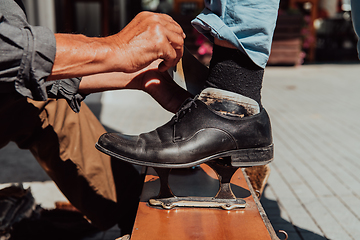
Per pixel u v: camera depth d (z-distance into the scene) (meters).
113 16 13.66
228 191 1.28
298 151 3.98
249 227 1.12
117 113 5.74
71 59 0.99
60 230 2.02
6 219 1.78
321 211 2.56
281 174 3.29
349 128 5.02
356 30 1.29
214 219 1.17
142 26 1.10
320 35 16.95
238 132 1.22
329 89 8.34
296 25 12.23
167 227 1.12
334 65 12.95
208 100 1.25
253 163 1.25
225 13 1.20
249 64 1.23
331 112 6.05
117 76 1.45
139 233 1.08
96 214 1.95
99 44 1.04
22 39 0.94
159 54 1.10
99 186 1.87
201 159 1.21
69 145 1.77
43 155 1.81
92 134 1.90
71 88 1.37
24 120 1.67
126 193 1.99
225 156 1.23
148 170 1.67
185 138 1.21
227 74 1.24
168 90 1.51
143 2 16.08
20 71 0.96
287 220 2.42
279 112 6.10
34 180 3.07
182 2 13.70
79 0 12.86
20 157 3.66
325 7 14.18
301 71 11.52
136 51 1.06
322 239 2.17
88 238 2.18
